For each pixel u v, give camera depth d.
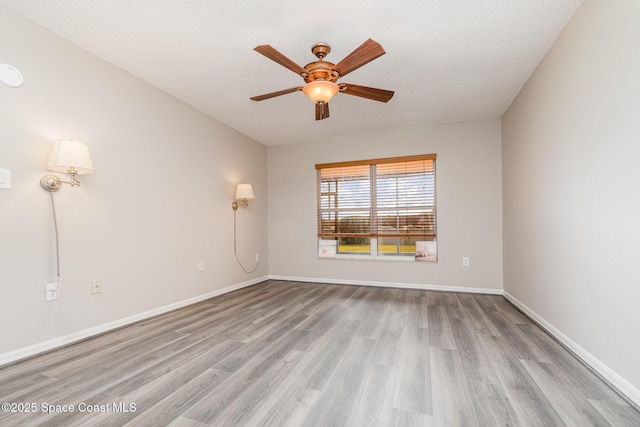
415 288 4.28
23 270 2.04
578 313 2.02
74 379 1.76
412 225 4.32
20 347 2.02
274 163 5.17
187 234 3.43
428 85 3.04
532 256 2.83
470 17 2.05
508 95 3.28
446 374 1.81
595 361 1.83
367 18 2.06
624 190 1.56
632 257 1.51
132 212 2.81
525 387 1.66
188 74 2.83
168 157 3.20
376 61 2.60
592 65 1.83
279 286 4.52
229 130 4.21
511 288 3.52
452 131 4.16
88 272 2.43
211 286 3.79
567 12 2.01
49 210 2.19
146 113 2.96
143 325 2.72
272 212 5.16
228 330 2.59
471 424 1.35
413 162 4.34
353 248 4.70
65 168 2.18
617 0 1.59
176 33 2.23
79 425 1.35
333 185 4.79
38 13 2.01
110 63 2.63
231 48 2.42
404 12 2.00
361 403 1.52
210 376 1.79
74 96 2.36
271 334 2.49
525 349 2.16
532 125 2.81
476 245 4.03
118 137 2.69
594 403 1.51
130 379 1.76
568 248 2.15
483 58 2.56
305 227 4.94
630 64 1.49
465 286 4.07
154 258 3.02
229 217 4.17
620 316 1.60
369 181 4.58
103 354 2.10
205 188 3.73
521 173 3.14
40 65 2.15
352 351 2.14
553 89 2.36
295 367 1.91
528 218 2.94
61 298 2.25
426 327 2.64
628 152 1.52
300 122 4.07
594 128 1.82
